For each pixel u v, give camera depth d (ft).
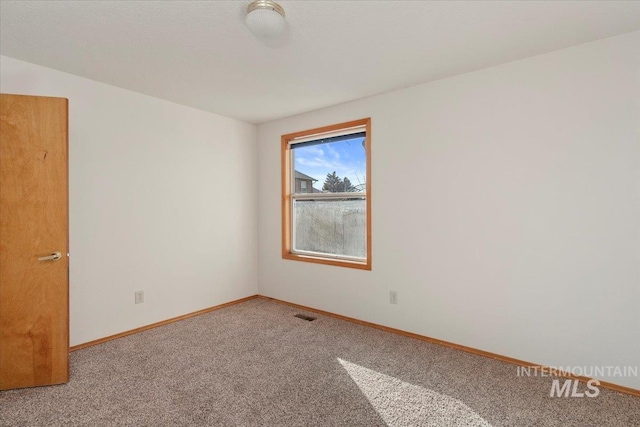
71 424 5.86
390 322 10.44
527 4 5.81
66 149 7.29
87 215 9.23
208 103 11.42
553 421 5.96
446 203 9.26
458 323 9.10
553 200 7.65
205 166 12.35
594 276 7.20
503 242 8.34
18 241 6.95
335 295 11.81
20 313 6.97
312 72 8.80
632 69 6.75
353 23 6.43
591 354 7.26
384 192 10.52
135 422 5.92
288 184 13.46
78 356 8.55
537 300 7.89
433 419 6.05
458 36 6.93
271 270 13.98
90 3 5.79
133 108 10.23
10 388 6.96
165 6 5.88
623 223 6.88
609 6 5.86
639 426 5.81
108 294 9.67
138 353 8.75
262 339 9.74
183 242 11.64
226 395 6.79
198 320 11.42
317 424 5.90
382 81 9.46
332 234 12.35
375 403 6.54
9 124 6.88
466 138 8.87
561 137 7.53
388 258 10.46
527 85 7.95
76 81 9.00
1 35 6.89
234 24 6.48
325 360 8.38
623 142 6.86
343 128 11.48
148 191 10.64
